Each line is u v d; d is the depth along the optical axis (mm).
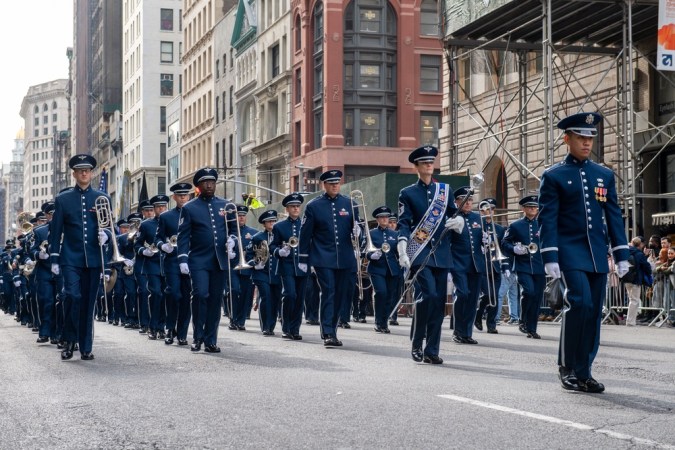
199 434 8008
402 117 60625
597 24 30750
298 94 64812
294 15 64812
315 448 7324
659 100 31016
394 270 24188
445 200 13125
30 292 24125
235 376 11898
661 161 31188
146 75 111875
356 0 60438
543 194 10164
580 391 10133
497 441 7438
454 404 9258
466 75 41688
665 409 8938
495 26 31844
